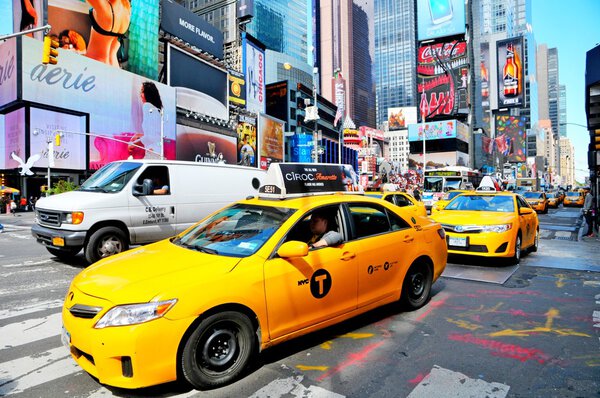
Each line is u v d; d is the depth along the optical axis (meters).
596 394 3.10
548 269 7.84
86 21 46.31
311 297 3.76
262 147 73.56
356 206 4.60
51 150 28.11
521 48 157.38
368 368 3.53
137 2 52.50
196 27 61.78
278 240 3.71
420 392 3.12
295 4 131.75
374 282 4.47
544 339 4.23
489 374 3.43
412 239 5.03
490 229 7.93
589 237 13.36
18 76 35.06
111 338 2.80
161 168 8.63
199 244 4.03
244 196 10.16
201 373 3.08
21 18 44.69
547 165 162.75
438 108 112.62
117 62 49.72
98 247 7.45
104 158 41.81
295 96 96.69
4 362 3.68
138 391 3.12
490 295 5.94
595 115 13.98
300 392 3.11
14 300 5.72
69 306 3.14
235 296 3.20
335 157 99.00
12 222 22.50
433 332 4.41
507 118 150.00
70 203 7.37
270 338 3.46
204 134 58.03
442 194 28.77
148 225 8.14
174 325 2.91
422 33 114.75
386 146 162.88
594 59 12.58
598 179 16.59
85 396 3.06
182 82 56.62
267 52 107.12
